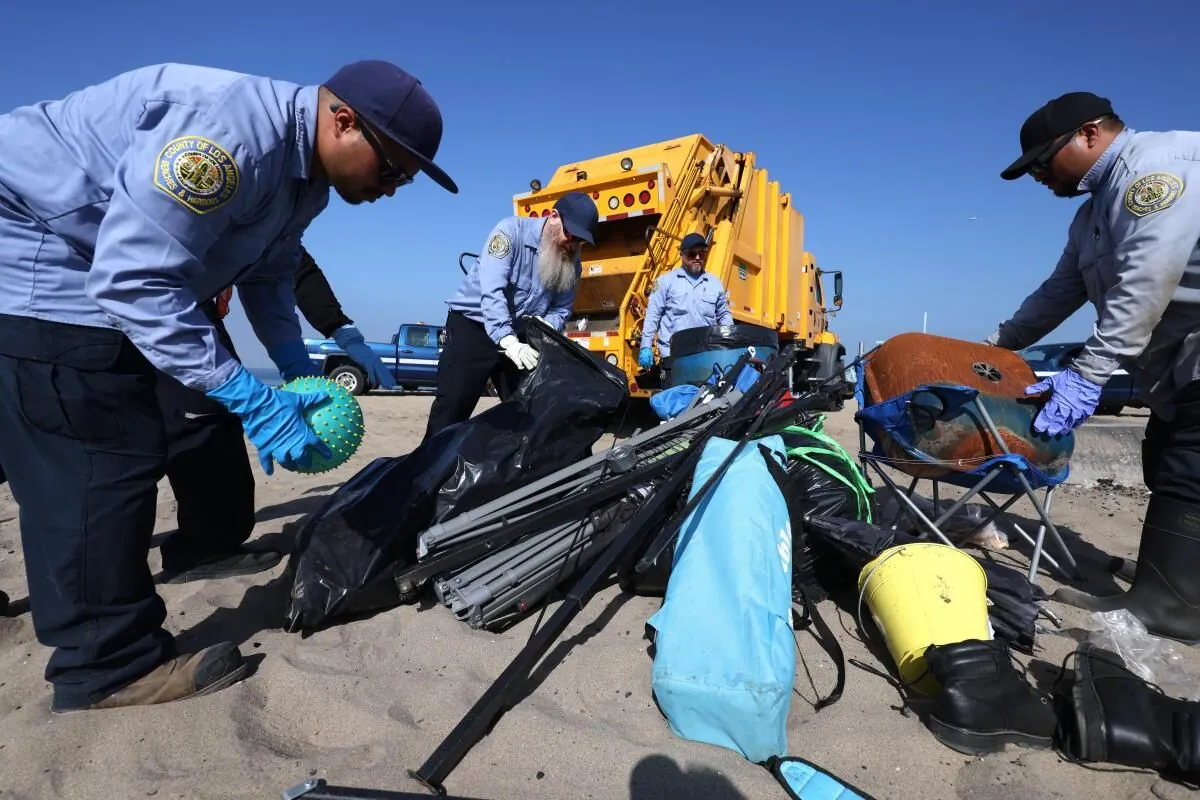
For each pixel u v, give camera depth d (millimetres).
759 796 1634
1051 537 3680
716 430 2969
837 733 1905
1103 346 2496
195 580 3053
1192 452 2477
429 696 2066
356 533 2639
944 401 2693
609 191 7656
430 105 1882
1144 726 1707
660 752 1789
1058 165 2588
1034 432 2666
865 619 2541
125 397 1875
